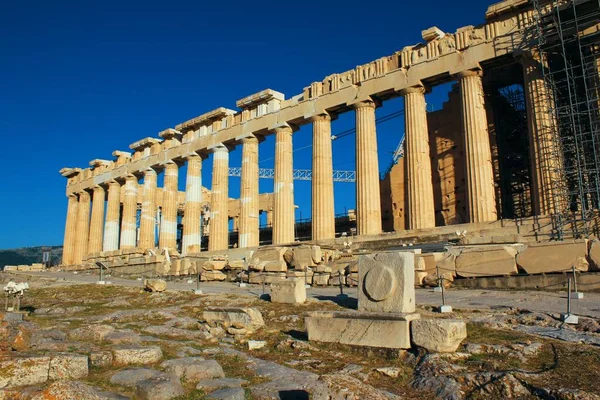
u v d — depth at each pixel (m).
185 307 18.95
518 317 13.37
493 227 27.67
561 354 9.84
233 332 13.80
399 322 10.79
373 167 35.59
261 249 30.33
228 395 8.18
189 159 50.75
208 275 32.56
